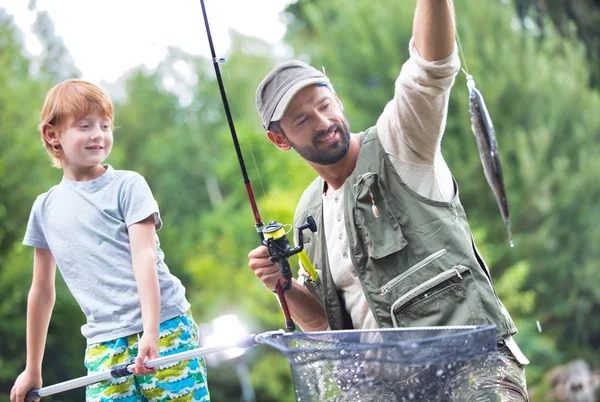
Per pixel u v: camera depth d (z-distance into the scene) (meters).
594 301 23.33
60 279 21.97
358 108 25.36
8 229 21.17
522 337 22.45
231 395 26.17
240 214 27.41
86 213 4.17
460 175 23.19
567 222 23.47
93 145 4.17
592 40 24.22
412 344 3.23
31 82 24.25
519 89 23.91
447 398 3.31
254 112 38.53
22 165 21.77
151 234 4.10
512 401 3.75
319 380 3.34
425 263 3.96
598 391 22.14
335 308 4.25
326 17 28.09
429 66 3.73
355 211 4.08
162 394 4.06
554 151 23.91
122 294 4.07
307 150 4.09
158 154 38.12
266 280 4.25
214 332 3.74
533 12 24.14
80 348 22.27
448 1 3.68
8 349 20.41
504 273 22.22
